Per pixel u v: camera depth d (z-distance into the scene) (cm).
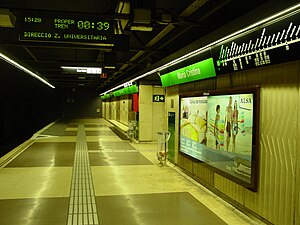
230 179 441
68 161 762
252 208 395
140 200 465
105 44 473
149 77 1123
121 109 1927
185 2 464
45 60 942
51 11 458
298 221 313
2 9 437
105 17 463
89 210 419
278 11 289
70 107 3066
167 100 777
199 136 555
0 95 1583
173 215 407
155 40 662
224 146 462
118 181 573
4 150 1278
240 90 418
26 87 1983
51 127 1862
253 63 371
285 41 311
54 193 492
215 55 457
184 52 540
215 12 484
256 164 382
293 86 327
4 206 428
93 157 822
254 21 329
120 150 953
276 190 349
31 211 411
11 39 744
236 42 397
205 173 543
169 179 595
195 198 479
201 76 525
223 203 456
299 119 316
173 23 468
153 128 1141
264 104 375
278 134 348
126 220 387
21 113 2155
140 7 447
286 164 334
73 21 466
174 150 715
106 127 1900
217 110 487
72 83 2317
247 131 402
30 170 657
